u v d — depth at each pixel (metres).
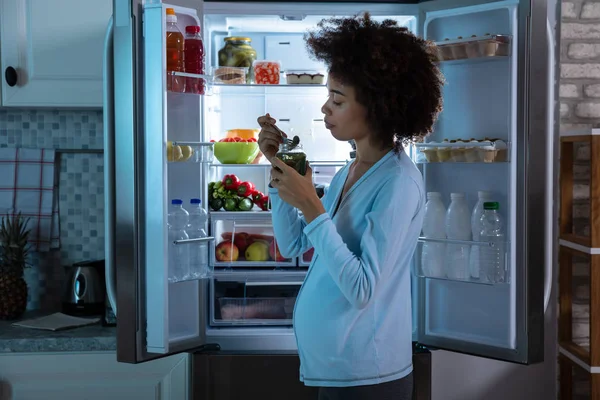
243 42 2.30
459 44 1.94
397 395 1.45
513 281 1.92
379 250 1.33
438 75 1.51
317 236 1.34
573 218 2.47
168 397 2.25
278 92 2.44
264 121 1.61
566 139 2.36
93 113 2.67
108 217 2.00
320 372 1.44
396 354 1.45
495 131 2.04
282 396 2.15
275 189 1.66
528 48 1.83
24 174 2.64
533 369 2.36
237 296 2.32
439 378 2.31
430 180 2.15
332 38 1.42
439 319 2.16
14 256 2.49
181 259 1.90
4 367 2.21
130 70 1.73
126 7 1.72
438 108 1.50
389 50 1.38
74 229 2.69
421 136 1.48
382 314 1.43
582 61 2.43
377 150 1.46
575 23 2.42
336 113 1.42
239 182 2.36
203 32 2.00
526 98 1.85
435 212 2.04
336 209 1.48
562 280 2.42
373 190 1.41
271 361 2.14
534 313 1.89
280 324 2.32
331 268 1.32
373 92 1.38
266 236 2.39
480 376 2.32
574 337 2.47
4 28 2.31
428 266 2.06
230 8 2.11
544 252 1.99
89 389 2.24
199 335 2.13
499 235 1.95
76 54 2.32
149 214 1.75
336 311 1.42
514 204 1.90
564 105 2.43
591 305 2.21
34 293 2.68
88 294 2.49
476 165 2.07
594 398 2.22
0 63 2.32
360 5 2.12
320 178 2.43
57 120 2.66
